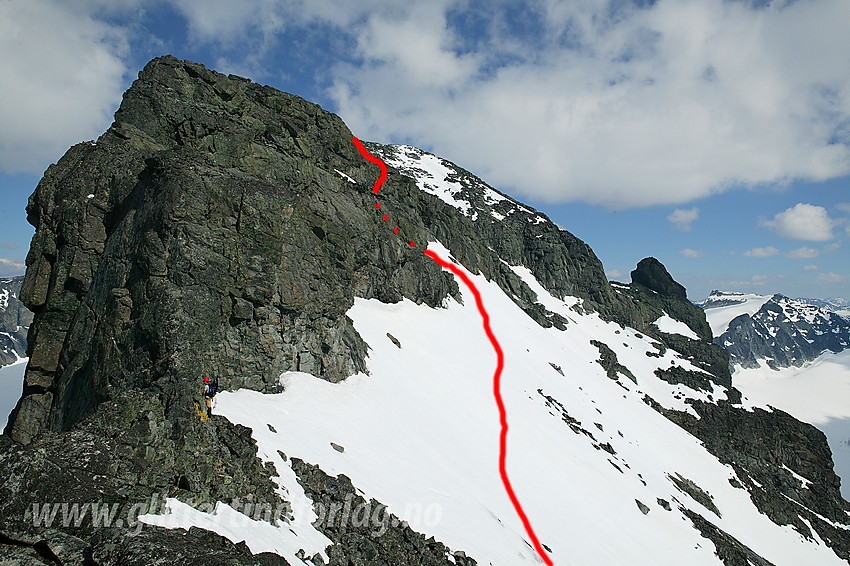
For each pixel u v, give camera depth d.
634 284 165.62
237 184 36.88
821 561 69.50
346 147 73.06
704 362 133.00
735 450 99.06
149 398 22.95
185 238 32.22
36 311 37.91
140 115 41.78
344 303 45.06
